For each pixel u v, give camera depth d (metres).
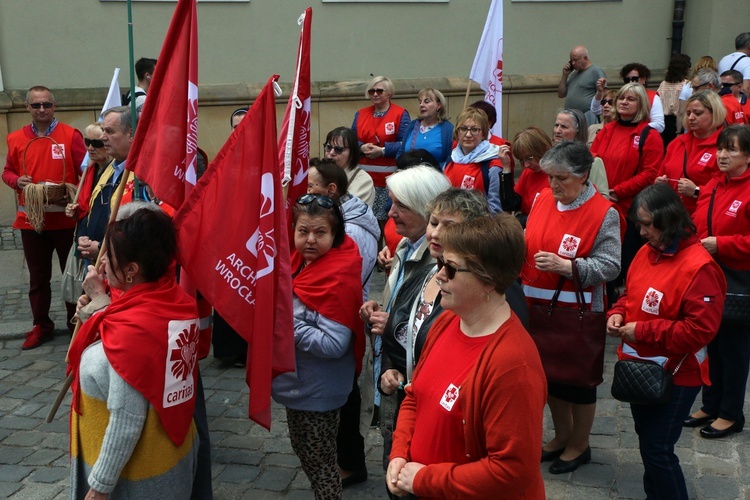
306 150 3.84
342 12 9.84
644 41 11.44
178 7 3.15
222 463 4.20
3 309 6.75
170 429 2.58
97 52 9.05
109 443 2.45
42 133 6.12
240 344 5.40
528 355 2.01
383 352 2.97
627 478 3.96
